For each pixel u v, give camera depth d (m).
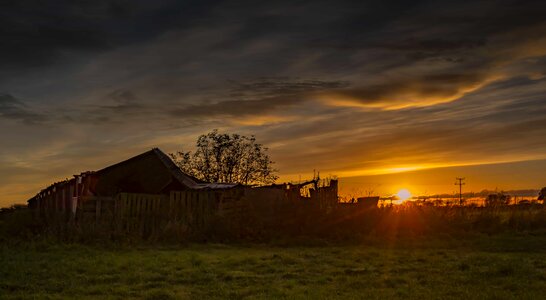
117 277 15.95
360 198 33.94
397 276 16.27
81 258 19.59
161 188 33.84
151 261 18.81
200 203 29.08
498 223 31.48
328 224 28.81
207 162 46.69
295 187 34.78
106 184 33.78
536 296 13.34
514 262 18.33
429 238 27.84
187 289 14.38
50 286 14.64
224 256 20.80
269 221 29.95
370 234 28.23
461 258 20.33
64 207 29.80
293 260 19.44
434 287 14.62
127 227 26.19
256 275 16.44
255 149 47.41
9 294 13.53
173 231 26.27
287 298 12.96
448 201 35.50
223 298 13.18
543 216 32.81
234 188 30.64
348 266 18.47
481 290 14.21
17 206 36.22
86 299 12.91
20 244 23.23
